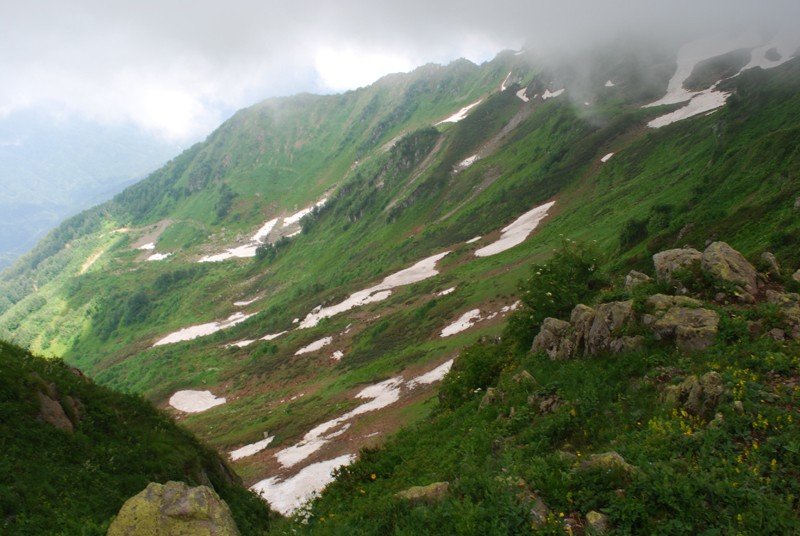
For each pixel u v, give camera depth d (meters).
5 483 12.13
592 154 131.38
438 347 59.78
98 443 16.12
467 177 181.25
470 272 93.06
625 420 11.36
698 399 10.43
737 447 8.65
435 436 17.98
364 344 81.81
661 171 90.31
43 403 15.72
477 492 8.88
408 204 196.12
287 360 93.44
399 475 15.26
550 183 130.50
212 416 79.31
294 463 43.91
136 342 184.88
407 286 106.06
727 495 7.27
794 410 9.06
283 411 65.88
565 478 8.46
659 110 141.25
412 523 8.42
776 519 6.62
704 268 15.88
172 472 16.97
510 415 15.29
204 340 146.12
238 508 18.66
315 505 15.51
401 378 56.06
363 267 162.25
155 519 9.08
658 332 13.96
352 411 52.53
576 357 17.12
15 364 16.30
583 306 18.53
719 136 79.25
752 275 15.33
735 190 49.50
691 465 8.41
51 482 13.18
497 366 23.39
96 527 12.10
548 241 89.69
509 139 194.00
